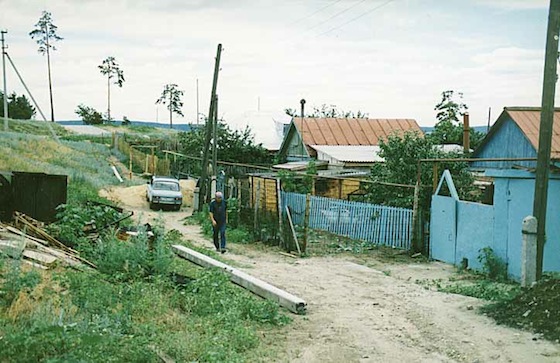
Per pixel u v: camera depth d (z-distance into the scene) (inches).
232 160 1697.8
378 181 864.9
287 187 1007.6
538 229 441.7
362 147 1438.2
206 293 374.6
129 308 328.5
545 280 362.6
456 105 2460.6
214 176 1140.5
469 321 346.9
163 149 2113.7
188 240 770.8
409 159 868.6
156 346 278.7
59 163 1434.5
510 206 547.2
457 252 638.5
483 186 855.1
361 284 497.0
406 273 593.9
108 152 2009.1
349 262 655.1
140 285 381.4
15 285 323.9
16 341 229.8
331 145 1481.3
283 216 766.5
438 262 668.7
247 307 361.1
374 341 314.2
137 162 1909.4
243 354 285.4
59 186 601.0
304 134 1509.6
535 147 844.0
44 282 347.6
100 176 1483.8
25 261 390.9
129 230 616.1
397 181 859.4
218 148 1692.9
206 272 414.3
